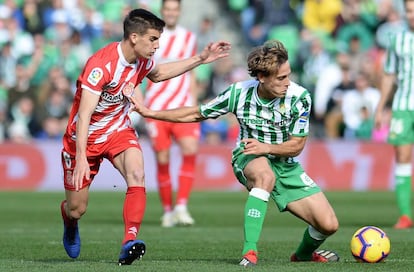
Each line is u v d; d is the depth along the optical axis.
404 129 39.09
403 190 39.00
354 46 74.62
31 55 70.88
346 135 69.94
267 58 22.44
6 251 28.55
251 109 23.70
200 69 70.00
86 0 74.56
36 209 50.12
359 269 21.88
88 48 73.06
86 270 21.25
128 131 24.30
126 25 23.19
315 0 76.81
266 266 22.28
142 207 22.72
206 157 65.62
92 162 24.38
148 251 28.41
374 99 69.69
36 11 73.31
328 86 70.69
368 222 41.81
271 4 77.38
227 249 29.09
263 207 22.67
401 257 25.73
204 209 50.59
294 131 23.64
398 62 39.59
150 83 41.72
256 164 23.30
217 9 78.19
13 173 65.31
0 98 68.50
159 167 40.75
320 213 23.88
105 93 23.44
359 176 65.69
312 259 24.80
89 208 51.84
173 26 41.41
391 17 76.38
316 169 65.44
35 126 68.44
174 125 40.78
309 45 73.44
